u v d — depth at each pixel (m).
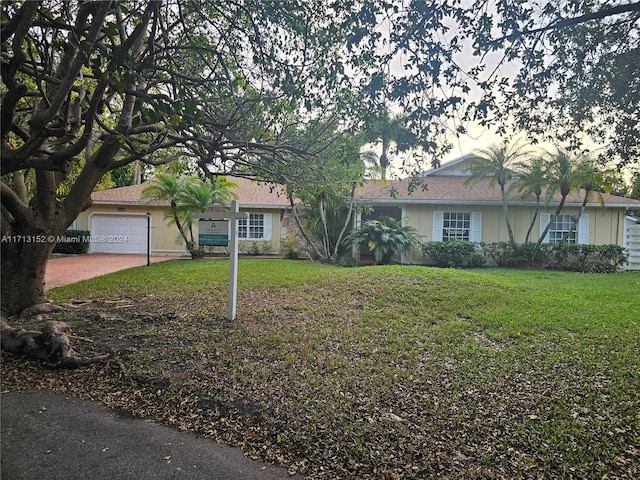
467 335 5.79
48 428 3.26
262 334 5.61
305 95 4.27
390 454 2.95
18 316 6.09
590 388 4.05
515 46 3.75
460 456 2.95
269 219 18.16
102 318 6.23
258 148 5.46
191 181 15.19
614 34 4.29
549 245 14.04
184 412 3.57
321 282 9.34
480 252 14.63
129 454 2.92
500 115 4.32
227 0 4.16
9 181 7.18
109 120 7.37
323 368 4.51
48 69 4.73
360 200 14.20
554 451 3.00
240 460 2.88
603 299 8.20
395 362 4.75
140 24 3.98
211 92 4.65
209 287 9.07
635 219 16.00
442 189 15.92
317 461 2.88
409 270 10.46
